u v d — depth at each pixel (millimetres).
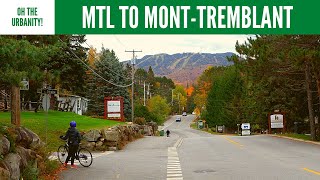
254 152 27344
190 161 22094
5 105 46438
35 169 12867
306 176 15406
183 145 36969
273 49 38438
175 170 18047
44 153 15891
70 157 19531
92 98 82250
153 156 25781
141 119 71938
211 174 16438
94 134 31312
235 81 99188
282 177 15250
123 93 84562
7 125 13969
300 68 41031
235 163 20516
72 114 52156
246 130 80250
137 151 30703
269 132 61156
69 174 16875
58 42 19516
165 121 168875
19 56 12344
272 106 62375
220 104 104562
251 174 16188
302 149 29328
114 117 56812
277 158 22797
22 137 14070
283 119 60500
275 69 41969
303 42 36375
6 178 9969
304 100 53562
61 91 71625
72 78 54188
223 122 101250
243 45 42625
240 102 97938
